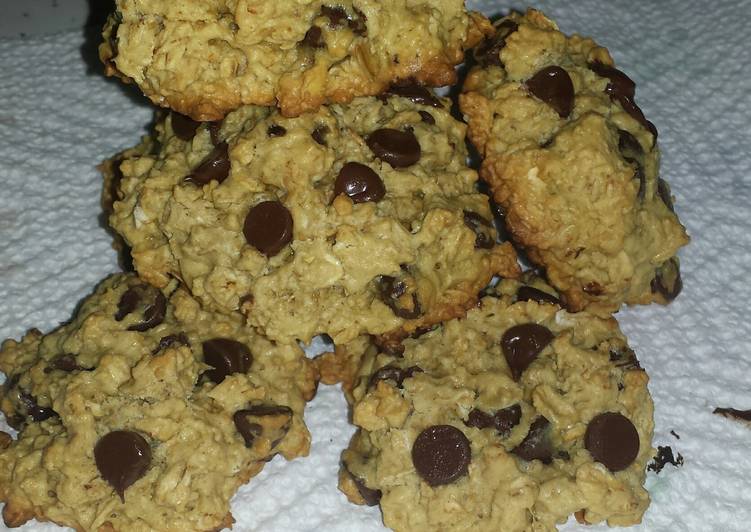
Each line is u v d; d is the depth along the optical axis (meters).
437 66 0.23
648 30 0.33
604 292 0.24
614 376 0.23
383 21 0.22
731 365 0.26
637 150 0.24
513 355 0.23
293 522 0.23
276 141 0.22
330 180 0.23
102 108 0.30
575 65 0.25
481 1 0.32
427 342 0.24
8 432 0.24
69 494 0.22
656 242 0.24
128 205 0.24
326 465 0.24
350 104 0.23
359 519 0.23
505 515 0.22
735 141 0.30
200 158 0.23
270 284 0.22
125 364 0.23
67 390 0.22
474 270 0.23
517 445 0.23
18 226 0.27
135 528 0.22
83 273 0.27
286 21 0.22
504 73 0.24
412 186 0.23
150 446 0.22
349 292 0.22
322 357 0.25
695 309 0.26
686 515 0.24
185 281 0.23
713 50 0.32
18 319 0.26
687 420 0.25
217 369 0.23
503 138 0.24
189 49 0.22
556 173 0.23
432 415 0.23
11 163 0.28
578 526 0.23
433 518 0.22
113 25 0.23
